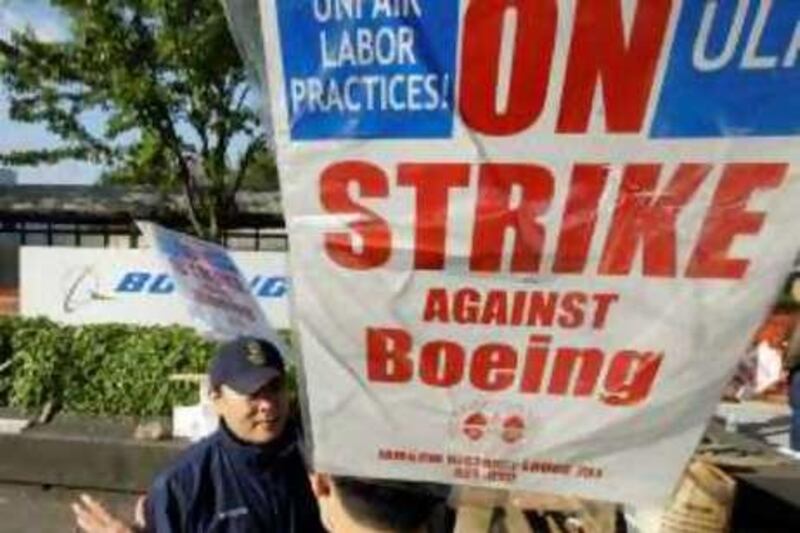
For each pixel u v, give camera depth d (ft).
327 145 5.87
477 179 5.80
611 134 5.61
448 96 5.69
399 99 5.74
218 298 15.85
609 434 6.08
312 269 6.07
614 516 9.74
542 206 5.78
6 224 90.68
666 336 5.86
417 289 6.03
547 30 5.51
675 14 5.38
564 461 6.18
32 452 29.45
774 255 5.63
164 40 50.11
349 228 5.98
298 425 10.19
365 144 5.84
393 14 5.62
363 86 5.76
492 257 5.90
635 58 5.48
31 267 43.68
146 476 28.68
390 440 6.30
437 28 5.60
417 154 5.81
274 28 5.76
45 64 52.80
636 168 5.65
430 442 6.27
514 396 6.13
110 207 85.25
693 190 5.62
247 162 59.98
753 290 5.69
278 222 74.84
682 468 6.04
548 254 5.85
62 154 58.49
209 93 53.78
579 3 5.44
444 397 6.20
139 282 42.93
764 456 24.80
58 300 43.37
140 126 54.34
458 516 8.36
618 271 5.82
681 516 15.78
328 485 8.19
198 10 50.16
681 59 5.45
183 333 32.22
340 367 6.22
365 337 6.15
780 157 5.49
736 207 5.60
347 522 8.07
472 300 6.01
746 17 5.34
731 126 5.49
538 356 6.05
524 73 5.59
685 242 5.71
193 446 10.11
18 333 32.58
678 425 5.99
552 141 5.67
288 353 15.43
